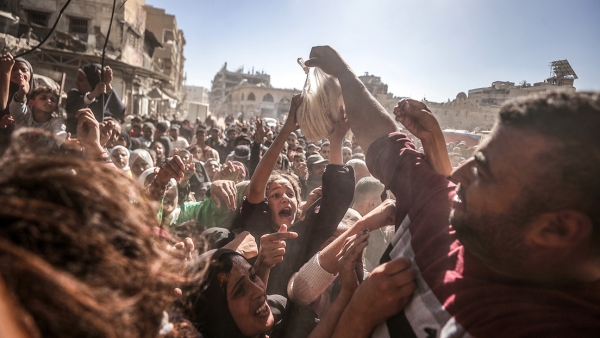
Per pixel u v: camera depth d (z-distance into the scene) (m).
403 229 1.03
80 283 0.48
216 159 5.99
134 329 0.57
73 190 0.55
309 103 1.75
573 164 0.63
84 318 0.47
